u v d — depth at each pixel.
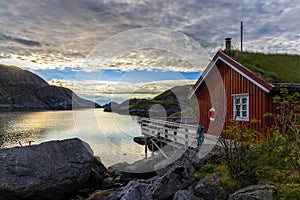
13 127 25.47
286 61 10.98
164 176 5.09
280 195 3.93
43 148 6.09
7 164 5.44
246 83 8.76
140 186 5.26
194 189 4.91
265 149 5.10
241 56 10.55
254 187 4.19
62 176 5.82
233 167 4.98
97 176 7.03
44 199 5.64
